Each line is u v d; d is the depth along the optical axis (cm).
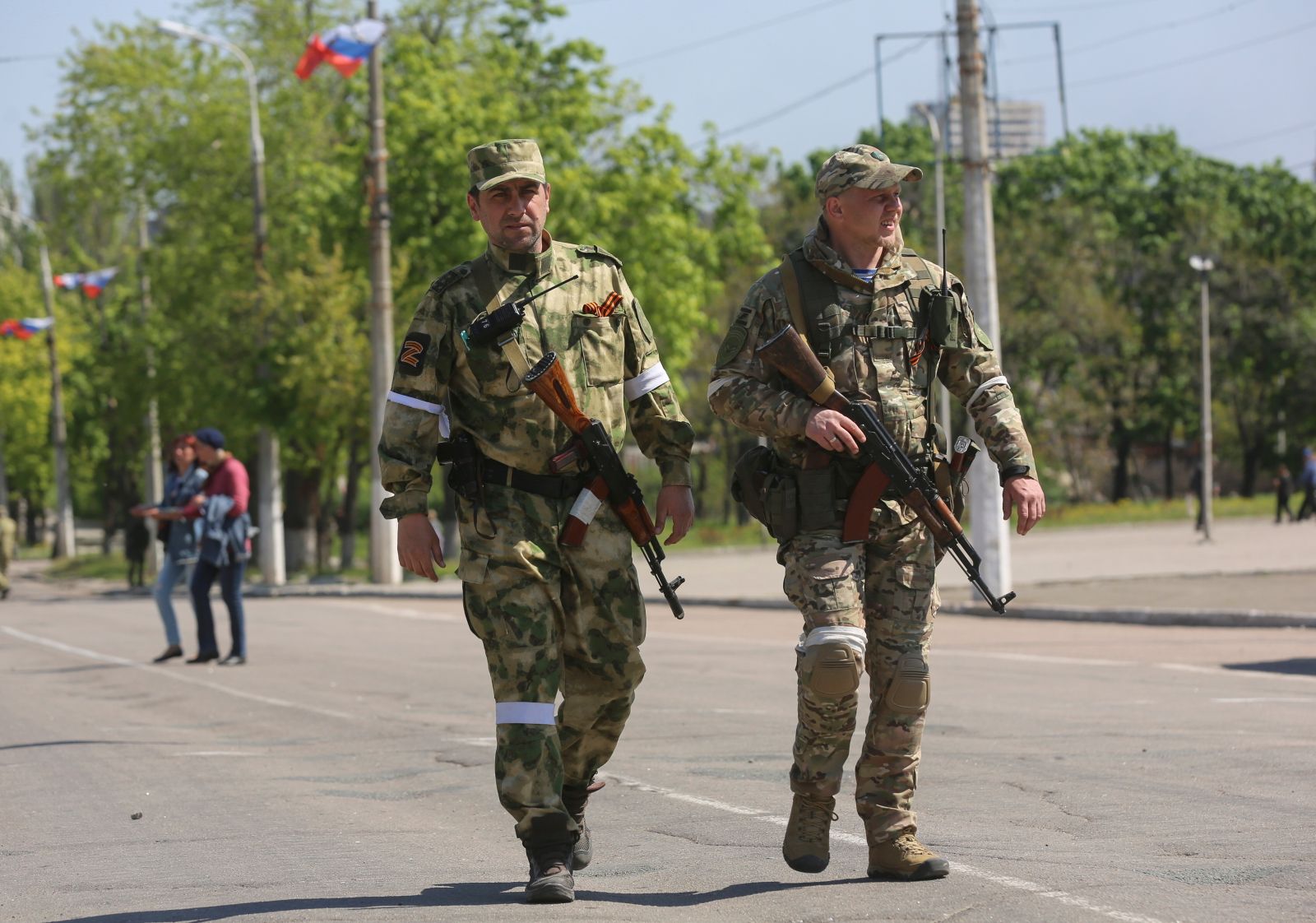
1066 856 1416
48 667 4056
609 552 1273
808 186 15925
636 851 1514
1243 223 17438
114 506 16925
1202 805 1684
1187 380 16900
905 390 1266
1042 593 5266
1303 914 1173
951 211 14775
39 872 1528
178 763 2278
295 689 3294
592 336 1296
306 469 10119
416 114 9438
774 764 2078
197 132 9962
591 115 10350
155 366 10444
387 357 7962
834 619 1217
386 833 1692
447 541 10869
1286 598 4666
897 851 1289
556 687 1245
